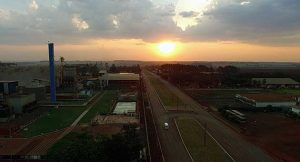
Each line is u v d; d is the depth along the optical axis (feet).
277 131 172.14
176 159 126.62
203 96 315.37
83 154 92.17
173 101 280.31
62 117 208.64
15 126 178.50
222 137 160.15
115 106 237.45
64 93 332.39
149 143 148.46
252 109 231.50
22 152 123.03
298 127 181.27
